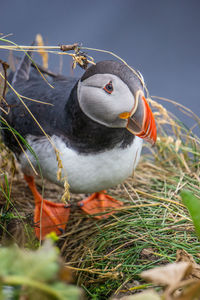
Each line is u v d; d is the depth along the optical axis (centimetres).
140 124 298
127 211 388
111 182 362
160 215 368
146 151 549
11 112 374
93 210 415
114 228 365
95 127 320
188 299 145
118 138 332
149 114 298
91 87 308
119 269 308
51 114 348
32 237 356
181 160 474
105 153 335
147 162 504
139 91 297
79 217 403
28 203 432
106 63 307
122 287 288
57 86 380
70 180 347
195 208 210
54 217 398
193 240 325
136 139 357
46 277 128
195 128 727
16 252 132
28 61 445
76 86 328
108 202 420
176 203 378
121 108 300
